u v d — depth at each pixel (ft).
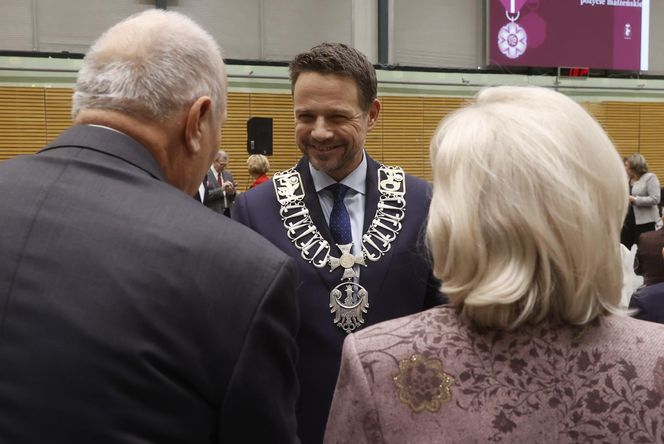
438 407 2.47
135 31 3.21
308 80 5.04
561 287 2.52
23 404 2.63
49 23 28.86
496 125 2.62
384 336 2.62
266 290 2.86
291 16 32.07
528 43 33.58
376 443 2.50
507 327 2.52
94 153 3.09
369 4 32.24
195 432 2.78
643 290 5.95
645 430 2.40
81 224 2.87
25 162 3.11
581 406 2.44
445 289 2.62
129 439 2.63
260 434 2.89
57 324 2.70
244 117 31.32
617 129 35.78
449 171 2.64
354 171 5.30
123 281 2.75
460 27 34.14
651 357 2.49
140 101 3.13
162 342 2.72
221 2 31.07
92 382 2.64
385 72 32.50
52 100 28.73
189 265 2.82
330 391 4.93
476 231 2.52
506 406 2.44
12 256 2.82
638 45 35.19
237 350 2.80
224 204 21.27
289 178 5.38
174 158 3.25
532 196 2.49
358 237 5.22
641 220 24.04
